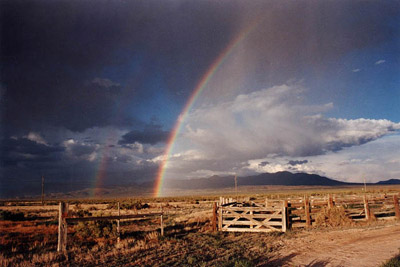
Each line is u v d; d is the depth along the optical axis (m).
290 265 9.61
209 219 21.48
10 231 17.34
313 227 17.30
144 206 47.31
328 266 9.33
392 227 16.23
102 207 47.00
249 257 10.66
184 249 11.95
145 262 10.01
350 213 19.58
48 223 22.33
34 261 10.24
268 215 16.67
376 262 9.49
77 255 11.02
